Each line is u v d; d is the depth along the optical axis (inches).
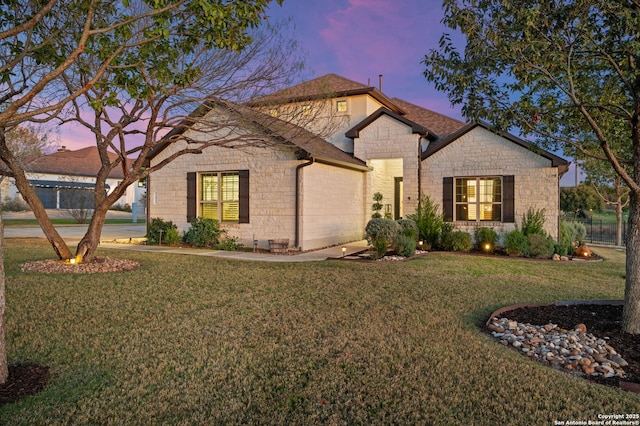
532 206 492.7
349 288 270.4
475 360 152.9
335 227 549.3
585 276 341.1
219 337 173.6
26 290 250.2
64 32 214.8
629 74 173.0
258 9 177.0
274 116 392.5
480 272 345.7
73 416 111.8
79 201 1081.4
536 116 213.0
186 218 552.7
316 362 149.4
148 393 125.3
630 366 151.1
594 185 677.9
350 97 660.1
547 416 115.2
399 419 113.0
